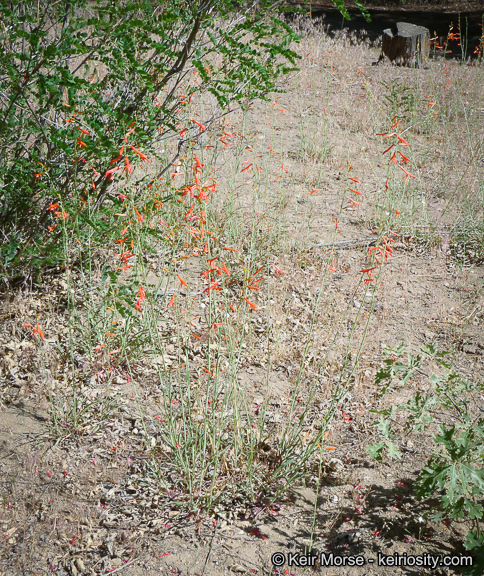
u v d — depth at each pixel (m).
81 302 4.27
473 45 14.19
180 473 3.06
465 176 6.79
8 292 4.17
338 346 4.09
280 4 3.98
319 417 3.48
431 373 3.87
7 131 3.86
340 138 7.84
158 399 3.55
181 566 2.58
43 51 3.38
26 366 3.70
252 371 3.84
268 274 4.85
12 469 3.03
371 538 2.74
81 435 3.29
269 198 6.09
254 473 3.05
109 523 2.78
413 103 8.42
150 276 4.67
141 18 3.92
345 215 5.93
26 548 2.63
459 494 2.63
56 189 4.00
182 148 4.51
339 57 11.74
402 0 19.12
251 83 4.18
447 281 4.93
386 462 3.19
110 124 3.98
